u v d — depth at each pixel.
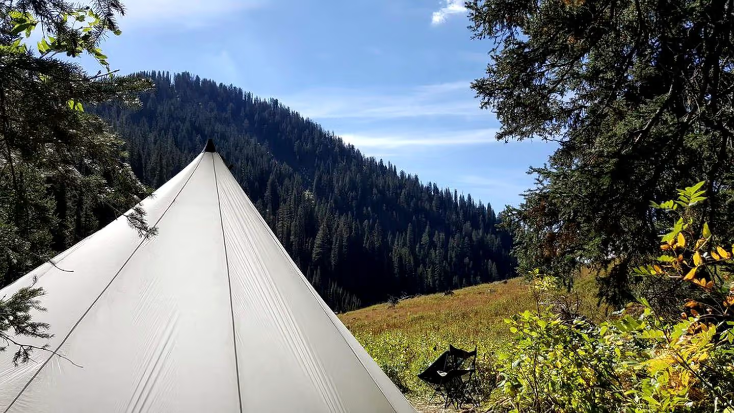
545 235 5.46
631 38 6.22
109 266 3.67
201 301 3.40
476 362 7.99
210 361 2.97
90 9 2.24
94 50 2.43
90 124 2.34
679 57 5.48
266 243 4.44
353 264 112.62
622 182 5.07
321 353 3.39
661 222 5.09
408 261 118.38
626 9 6.16
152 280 3.54
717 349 2.25
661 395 2.25
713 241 4.61
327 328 3.69
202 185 5.00
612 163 5.14
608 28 5.95
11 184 2.41
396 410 3.28
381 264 114.88
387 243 139.75
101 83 2.26
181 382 2.82
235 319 3.33
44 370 2.81
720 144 5.17
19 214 2.33
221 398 2.78
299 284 4.07
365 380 3.37
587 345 3.05
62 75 2.12
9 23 2.22
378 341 12.12
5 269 2.69
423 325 23.11
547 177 5.47
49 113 2.13
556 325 3.27
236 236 4.29
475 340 12.84
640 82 6.52
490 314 22.34
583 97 7.27
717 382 2.25
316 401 2.98
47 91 2.13
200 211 4.50
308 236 124.25
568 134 7.34
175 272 3.64
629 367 2.85
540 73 6.80
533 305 21.55
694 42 5.45
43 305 3.35
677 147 5.04
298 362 3.20
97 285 3.47
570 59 6.75
